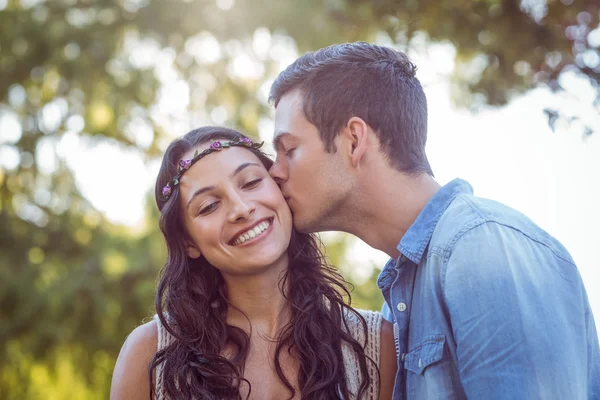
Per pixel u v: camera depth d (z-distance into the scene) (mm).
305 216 2629
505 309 2146
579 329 2230
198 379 2641
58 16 8656
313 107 2562
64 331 7793
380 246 2604
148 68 8742
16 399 8125
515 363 2107
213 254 2639
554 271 2258
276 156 2682
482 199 2445
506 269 2193
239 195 2611
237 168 2633
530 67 5137
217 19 8219
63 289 7809
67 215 8570
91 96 8805
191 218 2670
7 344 7926
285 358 2699
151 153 8781
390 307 2504
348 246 7320
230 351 2711
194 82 8680
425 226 2436
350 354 2713
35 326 7855
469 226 2309
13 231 8508
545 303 2168
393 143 2529
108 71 8727
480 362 2150
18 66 8688
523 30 5137
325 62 2594
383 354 2725
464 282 2225
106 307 7777
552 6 4945
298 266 2795
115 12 8664
